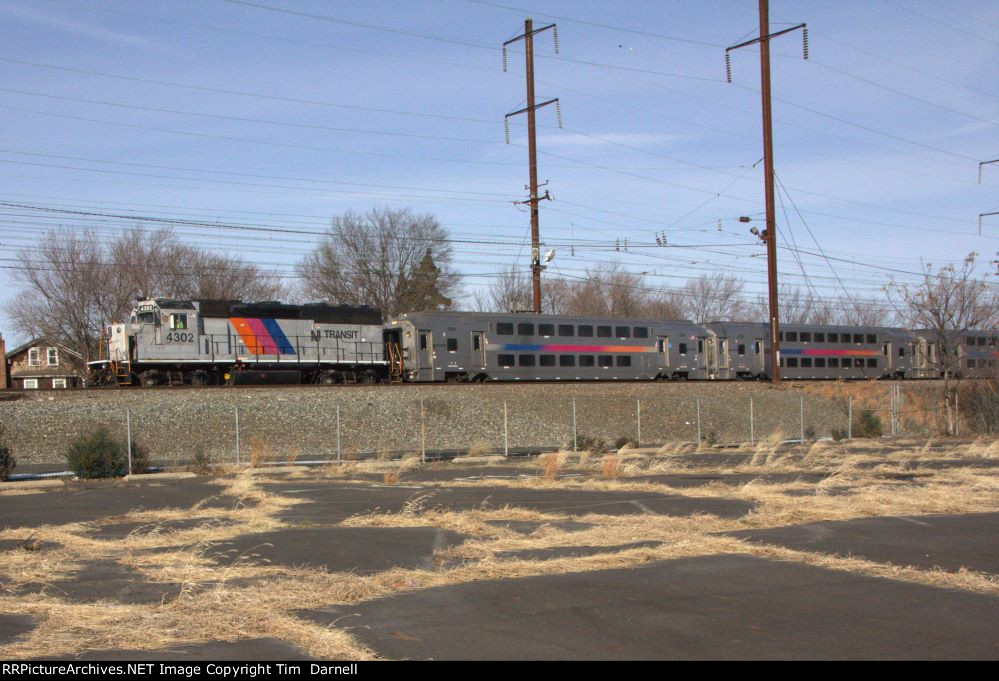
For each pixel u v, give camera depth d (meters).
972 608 9.44
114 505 18.83
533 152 52.50
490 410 38.16
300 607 9.60
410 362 45.03
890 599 9.86
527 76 53.19
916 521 15.69
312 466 27.86
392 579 10.84
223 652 7.95
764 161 51.84
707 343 57.59
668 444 33.62
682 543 13.25
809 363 62.53
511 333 48.56
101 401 31.28
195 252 69.00
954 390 47.81
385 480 23.44
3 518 16.88
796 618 9.03
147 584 10.81
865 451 33.16
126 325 38.31
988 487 20.03
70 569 11.77
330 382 42.97
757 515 16.11
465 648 8.04
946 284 49.34
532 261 51.97
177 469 26.80
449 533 14.69
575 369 51.03
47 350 73.56
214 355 39.62
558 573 11.34
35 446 28.77
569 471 26.78
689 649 7.97
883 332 67.62
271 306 41.91
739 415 44.84
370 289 74.88
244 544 13.67
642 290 96.69
